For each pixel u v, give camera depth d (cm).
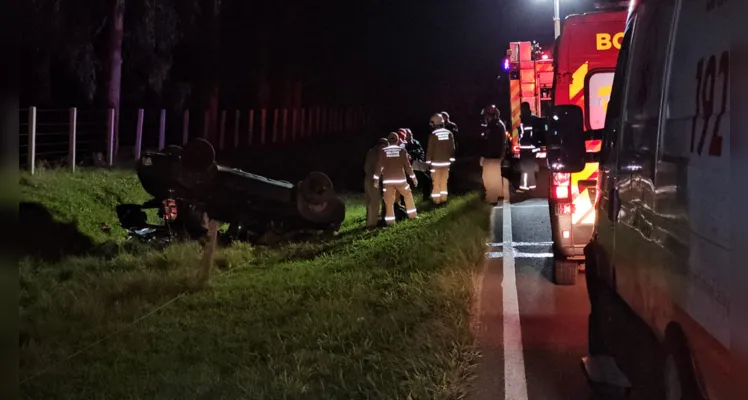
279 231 1318
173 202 1262
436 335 680
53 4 1848
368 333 703
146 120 2547
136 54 2206
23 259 1074
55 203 1402
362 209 1833
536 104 1909
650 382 418
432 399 551
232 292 927
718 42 316
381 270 994
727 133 298
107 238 1370
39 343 730
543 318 765
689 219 340
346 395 567
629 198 475
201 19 2477
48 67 2041
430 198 1716
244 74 3141
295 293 909
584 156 606
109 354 698
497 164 1574
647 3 460
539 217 1413
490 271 988
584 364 520
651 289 413
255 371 627
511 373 613
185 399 575
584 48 863
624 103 510
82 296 894
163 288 949
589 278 602
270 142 2930
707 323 313
